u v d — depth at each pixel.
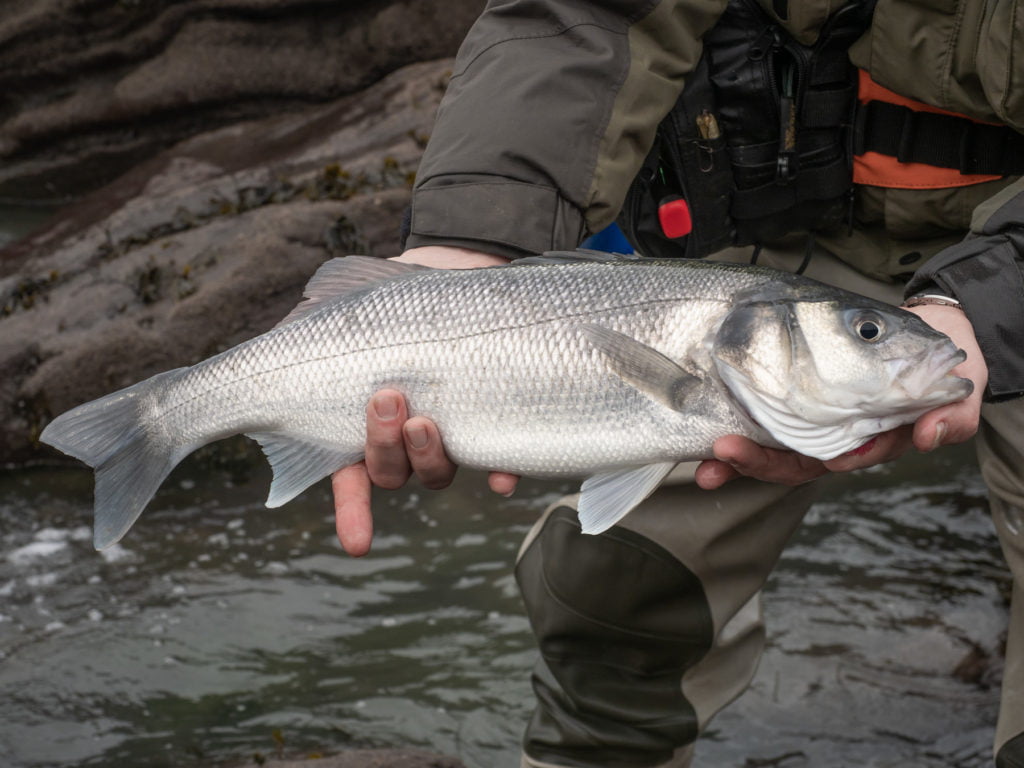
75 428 0.93
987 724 1.29
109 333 2.14
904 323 0.82
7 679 1.43
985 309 0.85
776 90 1.02
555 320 0.86
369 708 1.37
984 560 1.63
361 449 0.89
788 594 1.56
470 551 1.73
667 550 1.05
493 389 0.86
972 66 0.96
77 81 3.32
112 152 3.33
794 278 0.86
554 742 1.10
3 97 3.36
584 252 0.89
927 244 1.09
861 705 1.33
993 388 0.85
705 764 1.25
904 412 0.82
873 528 1.73
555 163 0.94
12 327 2.18
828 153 1.04
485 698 1.38
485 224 0.93
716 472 0.87
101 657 1.48
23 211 3.30
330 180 2.41
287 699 1.39
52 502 1.95
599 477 0.87
